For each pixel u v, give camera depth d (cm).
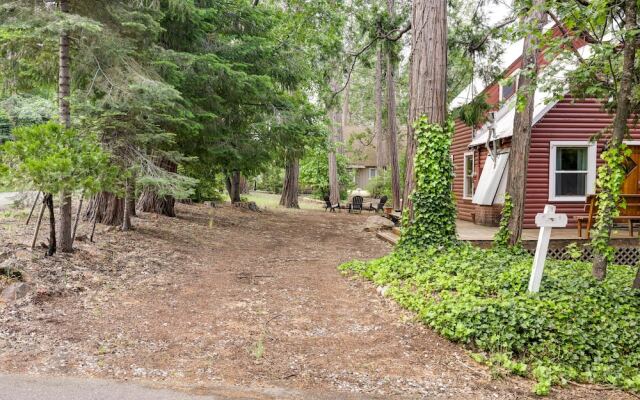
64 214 728
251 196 3466
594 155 1330
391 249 1253
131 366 413
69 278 630
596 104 1330
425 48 971
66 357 419
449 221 975
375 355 478
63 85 750
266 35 1391
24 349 426
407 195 997
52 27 663
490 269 764
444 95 980
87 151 705
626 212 1116
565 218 636
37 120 1616
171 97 808
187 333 504
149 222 1241
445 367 462
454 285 682
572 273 762
